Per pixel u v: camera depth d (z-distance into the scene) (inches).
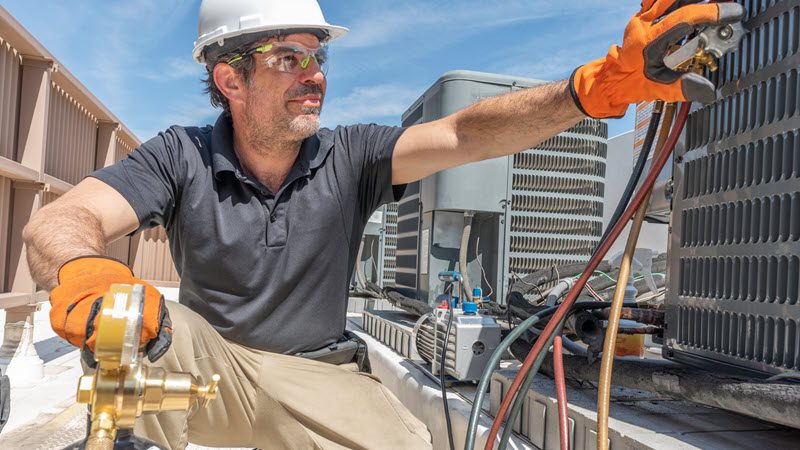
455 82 105.5
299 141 59.5
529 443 58.1
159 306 26.9
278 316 60.2
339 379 61.7
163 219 60.9
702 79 37.7
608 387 43.4
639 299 95.0
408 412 64.9
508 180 108.7
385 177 65.9
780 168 42.4
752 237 44.8
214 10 59.7
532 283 100.6
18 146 152.3
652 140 48.8
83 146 213.8
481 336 77.1
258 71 57.0
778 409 37.6
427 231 113.6
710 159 50.6
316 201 61.3
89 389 21.7
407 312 122.0
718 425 48.2
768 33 43.9
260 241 59.1
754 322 44.4
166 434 55.1
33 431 97.0
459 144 60.7
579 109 48.9
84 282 29.9
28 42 140.8
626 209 47.0
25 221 151.9
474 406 48.4
